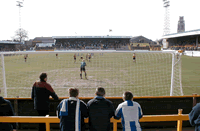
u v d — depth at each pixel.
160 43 88.75
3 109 2.38
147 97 3.68
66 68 16.95
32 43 85.94
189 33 45.81
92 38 69.12
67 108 2.22
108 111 2.29
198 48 41.25
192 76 11.78
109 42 69.50
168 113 3.73
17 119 2.22
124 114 2.26
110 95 7.46
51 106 3.72
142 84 9.58
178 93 7.57
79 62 23.31
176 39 59.81
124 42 69.62
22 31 80.44
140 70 15.23
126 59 24.86
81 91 8.17
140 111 2.32
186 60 25.33
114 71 14.78
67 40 68.69
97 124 2.25
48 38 94.75
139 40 81.69
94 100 2.33
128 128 2.22
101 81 10.49
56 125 3.49
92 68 16.84
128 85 9.36
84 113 2.29
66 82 10.22
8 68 16.84
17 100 3.67
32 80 10.95
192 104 3.76
